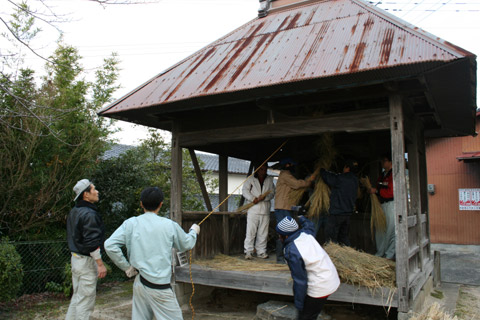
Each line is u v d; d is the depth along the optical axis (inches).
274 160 340.5
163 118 243.4
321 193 226.1
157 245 132.6
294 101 205.9
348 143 279.7
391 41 168.6
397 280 167.6
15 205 265.3
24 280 267.0
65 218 294.2
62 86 305.4
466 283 326.0
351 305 221.9
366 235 267.7
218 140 223.3
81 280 177.2
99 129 319.9
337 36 194.9
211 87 192.1
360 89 188.5
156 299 131.2
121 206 354.9
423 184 285.4
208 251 251.4
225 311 227.9
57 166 276.8
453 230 556.4
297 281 138.4
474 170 549.6
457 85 177.5
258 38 233.1
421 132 283.7
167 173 387.5
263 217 256.2
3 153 254.5
